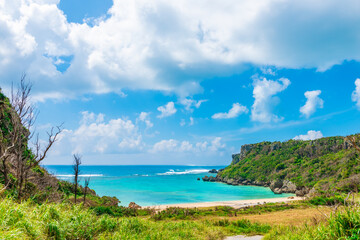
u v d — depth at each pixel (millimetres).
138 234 10359
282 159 133375
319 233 6438
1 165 14688
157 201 71500
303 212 36469
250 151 173750
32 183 18891
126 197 78688
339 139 116875
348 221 6016
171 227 14445
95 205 37062
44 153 13789
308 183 93938
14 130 12734
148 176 194125
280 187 105875
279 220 25312
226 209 49312
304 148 130500
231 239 14219
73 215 8578
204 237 13531
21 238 5422
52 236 6754
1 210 6277
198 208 52281
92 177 172625
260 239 13688
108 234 8695
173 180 155750
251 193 96125
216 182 150000
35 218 7152
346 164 84750
